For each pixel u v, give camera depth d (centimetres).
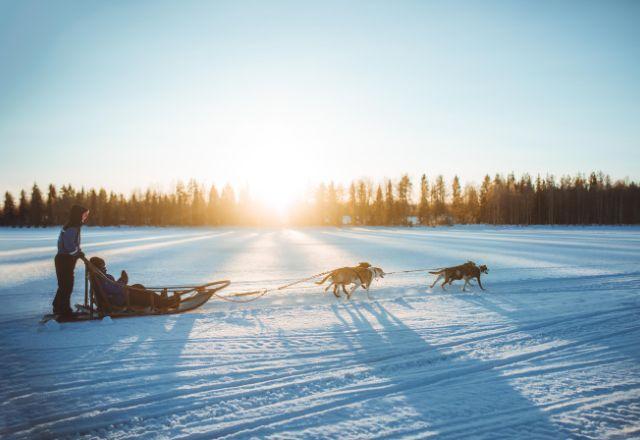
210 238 4328
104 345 655
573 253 2389
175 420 429
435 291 1185
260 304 1002
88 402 464
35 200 10188
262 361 598
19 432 402
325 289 1173
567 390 508
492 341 698
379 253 2406
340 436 399
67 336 700
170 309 874
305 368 573
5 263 1830
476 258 2108
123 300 838
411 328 775
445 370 571
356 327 780
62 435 399
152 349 641
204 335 718
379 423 424
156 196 10719
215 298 1065
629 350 657
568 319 848
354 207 10562
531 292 1159
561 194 9344
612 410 457
